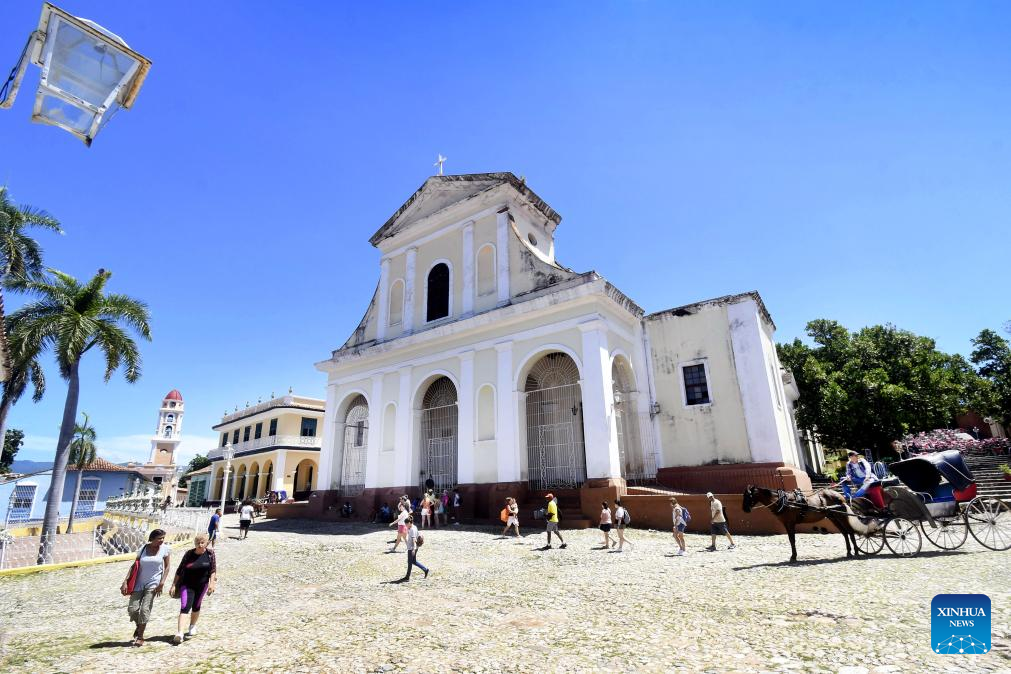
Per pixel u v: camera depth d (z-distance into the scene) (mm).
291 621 6211
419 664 4484
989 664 3648
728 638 4590
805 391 24609
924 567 6812
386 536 14102
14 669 4875
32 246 17531
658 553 9852
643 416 16688
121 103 2811
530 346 16422
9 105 2650
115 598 8516
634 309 17375
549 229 21766
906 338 28266
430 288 20656
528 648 4727
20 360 14867
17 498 28750
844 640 4301
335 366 21953
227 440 41625
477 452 16656
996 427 30703
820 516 8336
